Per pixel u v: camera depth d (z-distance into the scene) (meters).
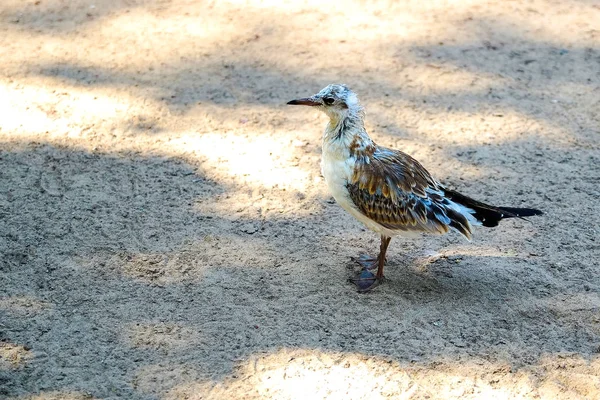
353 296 2.53
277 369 2.40
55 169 2.78
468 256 2.61
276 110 2.95
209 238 2.63
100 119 2.91
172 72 3.05
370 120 2.92
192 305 2.50
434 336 2.46
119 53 3.11
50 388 2.37
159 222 2.67
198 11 3.26
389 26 3.21
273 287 2.54
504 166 2.80
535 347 2.44
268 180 2.77
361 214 2.52
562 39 3.18
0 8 3.25
